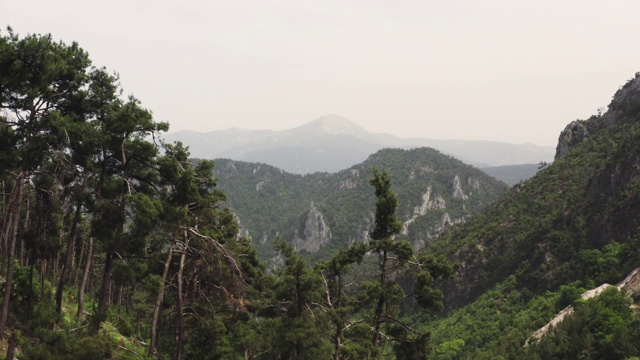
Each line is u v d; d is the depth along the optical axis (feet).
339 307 106.32
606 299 148.15
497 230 365.61
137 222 82.69
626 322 134.41
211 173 122.21
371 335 104.58
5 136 76.54
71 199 95.40
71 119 81.56
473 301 314.76
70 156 84.69
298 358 86.89
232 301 98.22
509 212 385.70
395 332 111.14
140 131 87.30
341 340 103.35
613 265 217.15
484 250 352.28
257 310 105.81
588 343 133.08
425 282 104.88
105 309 89.97
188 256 104.01
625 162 271.28
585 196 297.33
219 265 94.07
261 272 137.59
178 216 86.12
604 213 258.78
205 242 95.35
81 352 60.85
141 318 138.92
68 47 86.28
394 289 103.19
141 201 79.71
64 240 139.03
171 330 108.17
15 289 85.76
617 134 374.63
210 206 102.06
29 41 73.15
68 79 84.38
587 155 379.35
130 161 92.94
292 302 94.07
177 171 90.58
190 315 102.27
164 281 92.48
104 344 64.23
